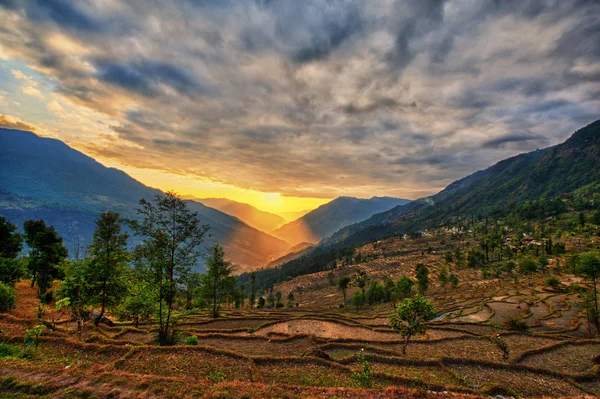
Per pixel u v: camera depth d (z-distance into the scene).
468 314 57.66
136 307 26.42
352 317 56.53
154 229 24.55
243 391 14.41
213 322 44.75
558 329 45.12
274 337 33.53
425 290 97.12
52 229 55.78
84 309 32.97
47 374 14.73
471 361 25.11
